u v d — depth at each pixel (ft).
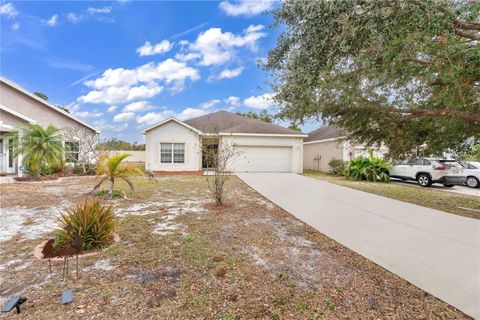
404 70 19.61
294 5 15.17
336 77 22.17
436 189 41.19
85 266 12.35
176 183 40.52
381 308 9.47
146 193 31.55
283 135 60.54
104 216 15.49
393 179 53.47
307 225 19.24
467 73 16.38
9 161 49.57
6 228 17.90
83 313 8.94
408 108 25.70
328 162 65.82
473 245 15.29
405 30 13.66
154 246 14.78
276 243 15.64
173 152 56.80
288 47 18.04
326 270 12.28
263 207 24.77
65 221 14.90
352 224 19.49
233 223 19.43
